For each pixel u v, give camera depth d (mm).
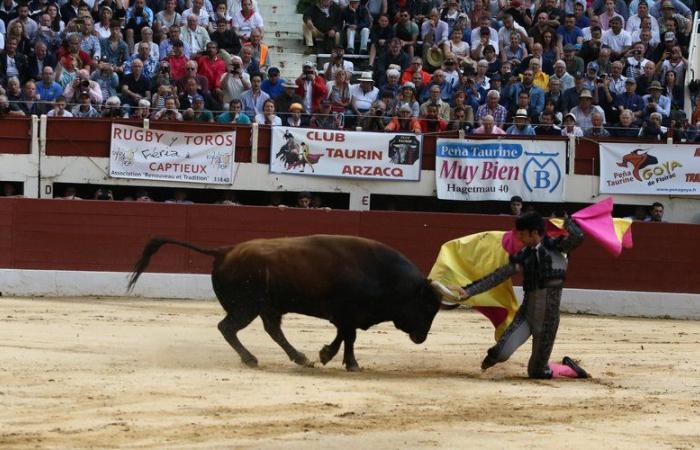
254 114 27141
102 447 10047
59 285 24875
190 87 27094
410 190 26984
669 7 31328
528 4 32156
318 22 31047
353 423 11344
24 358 14820
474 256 15258
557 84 28141
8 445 9969
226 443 10344
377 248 14781
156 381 13227
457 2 30531
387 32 29938
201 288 25078
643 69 29469
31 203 24906
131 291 24984
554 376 14945
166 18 29094
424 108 27312
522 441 10867
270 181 26766
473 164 26969
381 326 20406
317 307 14594
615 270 25781
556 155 27000
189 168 26562
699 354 18516
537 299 14602
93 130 26359
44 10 28375
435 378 14516
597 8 31781
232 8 30781
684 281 25859
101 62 27391
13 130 26188
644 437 11312
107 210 25031
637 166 27078
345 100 27875
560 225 14859
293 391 12875
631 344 19828
